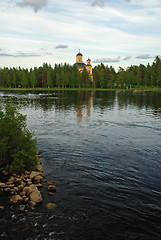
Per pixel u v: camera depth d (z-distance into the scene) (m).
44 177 10.16
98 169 11.20
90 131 19.44
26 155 10.82
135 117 27.52
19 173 10.45
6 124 11.85
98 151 14.00
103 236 6.44
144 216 7.42
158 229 6.80
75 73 141.25
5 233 6.45
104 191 9.01
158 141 16.48
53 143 15.56
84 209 7.71
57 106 39.16
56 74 134.00
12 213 7.36
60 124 22.38
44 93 85.19
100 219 7.20
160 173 10.84
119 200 8.37
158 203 8.21
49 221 7.01
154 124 22.94
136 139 16.97
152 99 56.69
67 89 126.75
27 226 6.75
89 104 43.41
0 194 8.52
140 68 138.12
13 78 132.75
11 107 12.37
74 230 6.64
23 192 8.59
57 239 6.25
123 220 7.18
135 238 6.40
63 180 9.91
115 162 12.20
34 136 17.31
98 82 142.25
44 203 8.02
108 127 21.27
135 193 8.89
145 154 13.55
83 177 10.26
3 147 10.95
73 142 15.91
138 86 128.62
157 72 121.88
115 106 40.25
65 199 8.32
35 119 25.14
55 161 12.20
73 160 12.39
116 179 10.11
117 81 125.69
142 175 10.58
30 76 131.38
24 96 65.69
